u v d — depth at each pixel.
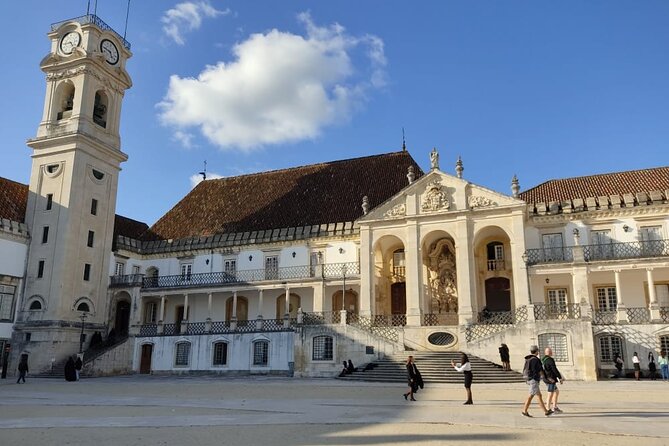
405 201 37.44
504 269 37.28
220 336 37.22
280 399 18.97
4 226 39.25
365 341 32.03
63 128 42.38
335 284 39.25
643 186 37.19
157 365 38.94
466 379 17.12
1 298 38.88
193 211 50.44
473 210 35.53
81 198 41.38
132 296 42.47
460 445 10.09
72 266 40.03
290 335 35.19
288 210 45.78
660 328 30.08
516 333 29.80
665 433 11.19
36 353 38.03
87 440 10.94
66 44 43.97
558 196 39.19
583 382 26.73
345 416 14.21
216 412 15.34
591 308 31.66
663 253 33.09
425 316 35.44
